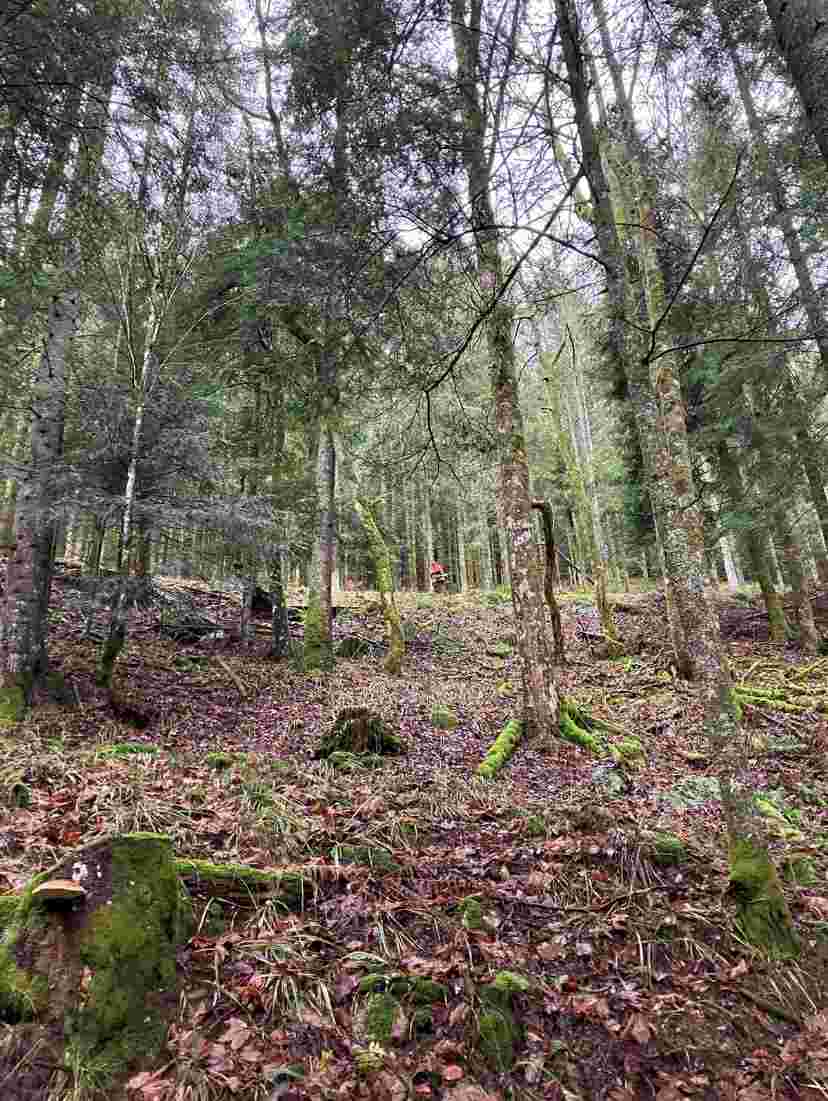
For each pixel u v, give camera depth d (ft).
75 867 8.22
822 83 11.70
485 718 27.37
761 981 10.07
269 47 17.90
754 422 35.04
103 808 12.27
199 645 35.94
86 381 23.36
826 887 13.02
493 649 43.98
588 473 67.77
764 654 40.50
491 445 25.38
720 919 11.23
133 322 26.32
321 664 34.68
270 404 33.76
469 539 93.45
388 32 10.47
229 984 8.46
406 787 17.53
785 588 67.62
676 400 26.50
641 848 13.26
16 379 24.30
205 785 14.82
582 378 65.82
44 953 7.36
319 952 9.47
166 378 25.00
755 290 12.92
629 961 10.30
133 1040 7.27
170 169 18.75
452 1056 8.07
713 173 14.46
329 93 11.60
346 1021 8.30
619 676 36.17
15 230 17.25
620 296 15.53
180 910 9.04
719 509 41.81
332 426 16.70
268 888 10.45
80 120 15.15
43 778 13.97
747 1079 8.34
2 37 12.51
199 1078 7.04
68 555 49.08
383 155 11.04
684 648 34.04
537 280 14.26
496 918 10.85
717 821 16.51
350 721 21.16
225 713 24.95
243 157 20.49
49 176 15.60
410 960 9.48
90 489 21.25
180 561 23.26
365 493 45.47
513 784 19.13
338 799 15.46
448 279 15.01
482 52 9.96
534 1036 8.60
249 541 24.86
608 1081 8.16
